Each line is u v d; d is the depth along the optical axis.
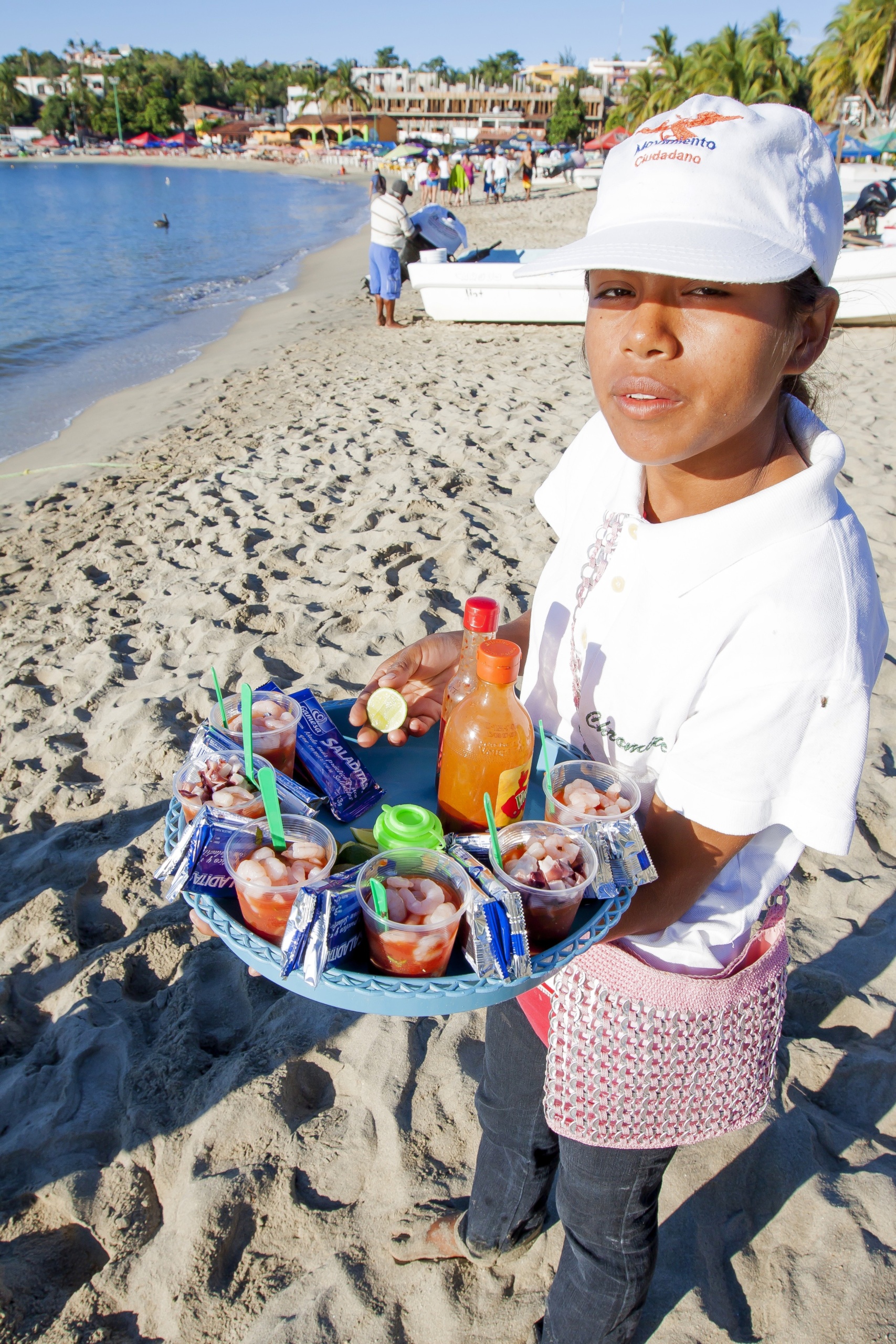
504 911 1.10
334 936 1.12
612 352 1.04
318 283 18.52
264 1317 1.85
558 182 40.16
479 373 9.33
